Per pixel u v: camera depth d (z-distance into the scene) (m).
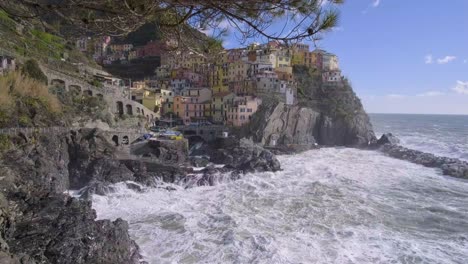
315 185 39.12
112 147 46.03
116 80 77.56
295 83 89.00
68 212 21.89
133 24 7.33
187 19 7.16
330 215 28.56
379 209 30.81
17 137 35.12
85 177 38.97
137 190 35.66
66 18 7.09
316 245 22.25
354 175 46.09
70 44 80.94
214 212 28.92
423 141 90.31
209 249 21.28
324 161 57.69
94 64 86.31
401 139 96.62
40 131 38.47
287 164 53.47
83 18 6.89
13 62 47.12
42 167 32.84
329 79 94.62
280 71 90.50
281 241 22.64
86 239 18.92
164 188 36.84
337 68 107.44
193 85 94.81
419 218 28.70
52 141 38.75
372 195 35.91
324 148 75.19
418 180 44.38
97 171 38.88
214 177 39.72
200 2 6.21
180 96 83.12
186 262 19.67
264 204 31.59
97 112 53.41
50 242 18.06
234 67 91.88
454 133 121.25
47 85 50.69
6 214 19.09
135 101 74.38
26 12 7.63
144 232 23.95
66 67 66.38
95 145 43.66
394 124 181.75
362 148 77.44
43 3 6.78
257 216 27.88
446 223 27.66
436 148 75.88
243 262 19.67
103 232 20.02
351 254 21.11
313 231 24.78
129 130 56.41
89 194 32.88
